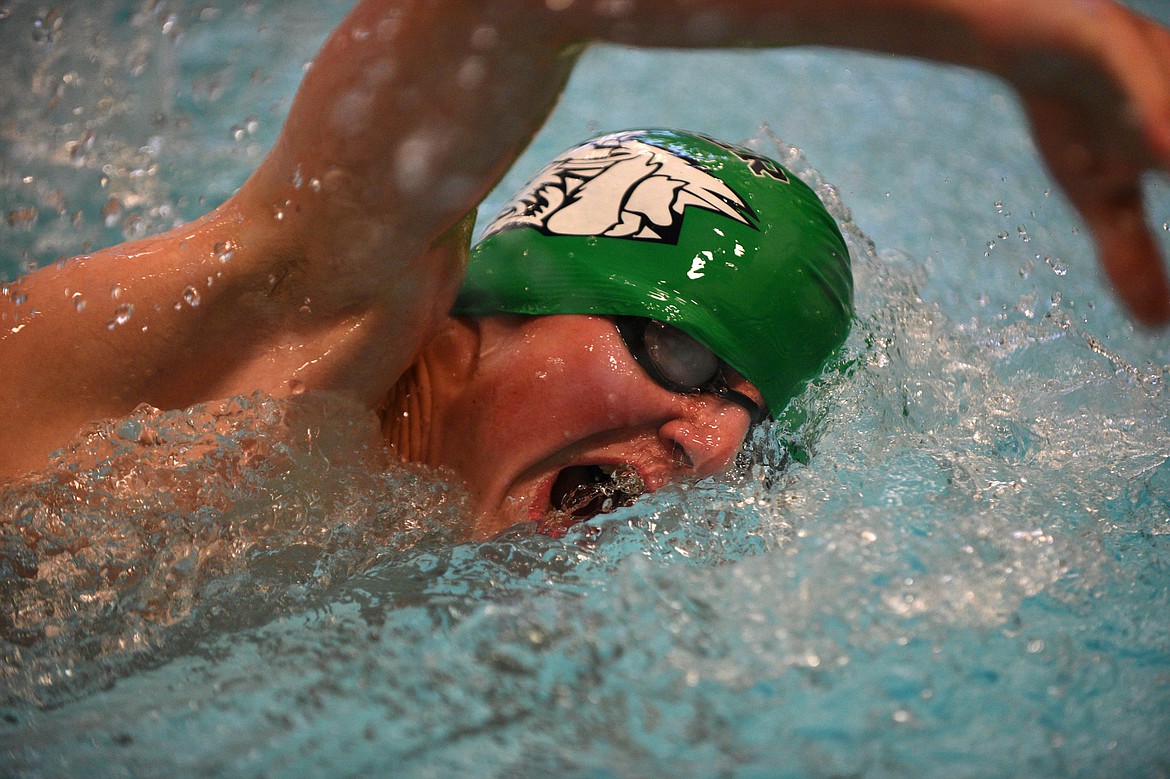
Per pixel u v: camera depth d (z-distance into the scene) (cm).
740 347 343
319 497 325
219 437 312
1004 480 366
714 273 344
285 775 241
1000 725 256
